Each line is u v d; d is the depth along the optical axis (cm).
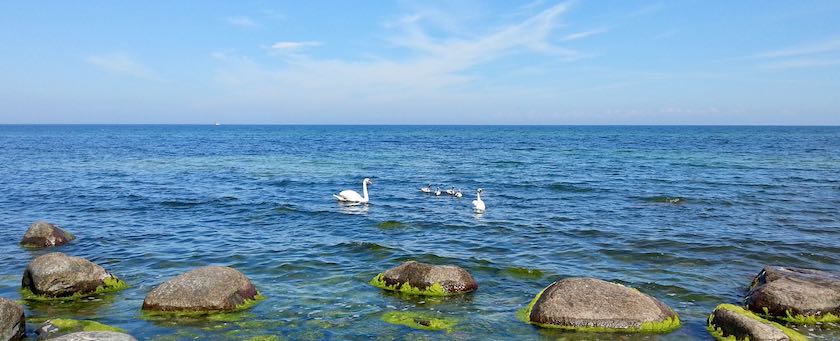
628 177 3853
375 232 2056
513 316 1170
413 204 2764
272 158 5947
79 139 11238
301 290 1348
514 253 1727
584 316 1086
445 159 5809
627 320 1078
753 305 1173
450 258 1648
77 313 1171
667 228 2089
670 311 1130
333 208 2608
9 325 1002
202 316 1155
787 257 1669
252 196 2970
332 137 13375
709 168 4469
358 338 1058
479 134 15900
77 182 3534
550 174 4128
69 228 2084
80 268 1301
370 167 4866
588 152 6788
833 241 1862
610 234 1988
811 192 3033
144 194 3005
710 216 2341
